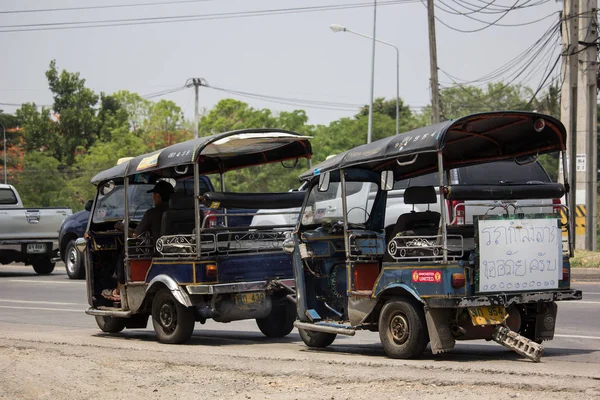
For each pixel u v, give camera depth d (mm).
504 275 9641
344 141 74625
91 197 72750
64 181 75250
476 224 9500
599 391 7805
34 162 75125
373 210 11930
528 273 9805
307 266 11625
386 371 9055
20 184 73125
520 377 8500
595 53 25969
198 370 9688
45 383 9227
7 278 26281
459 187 9414
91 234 14211
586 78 25922
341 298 11625
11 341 12445
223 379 9117
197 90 65625
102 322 14094
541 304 10297
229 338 13273
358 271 10906
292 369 9391
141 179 14195
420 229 10547
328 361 9945
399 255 10312
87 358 10688
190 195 12961
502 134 10711
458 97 84000
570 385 8016
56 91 86062
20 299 20062
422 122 83188
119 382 9141
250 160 13758
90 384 9102
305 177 11828
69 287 22750
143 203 18125
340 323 11234
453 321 9750
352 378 8781
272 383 8836
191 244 11984
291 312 13141
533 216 9844
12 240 25828
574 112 26391
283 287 12328
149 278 12703
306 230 11727
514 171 16578
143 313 13133
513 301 9656
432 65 32969
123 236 14461
